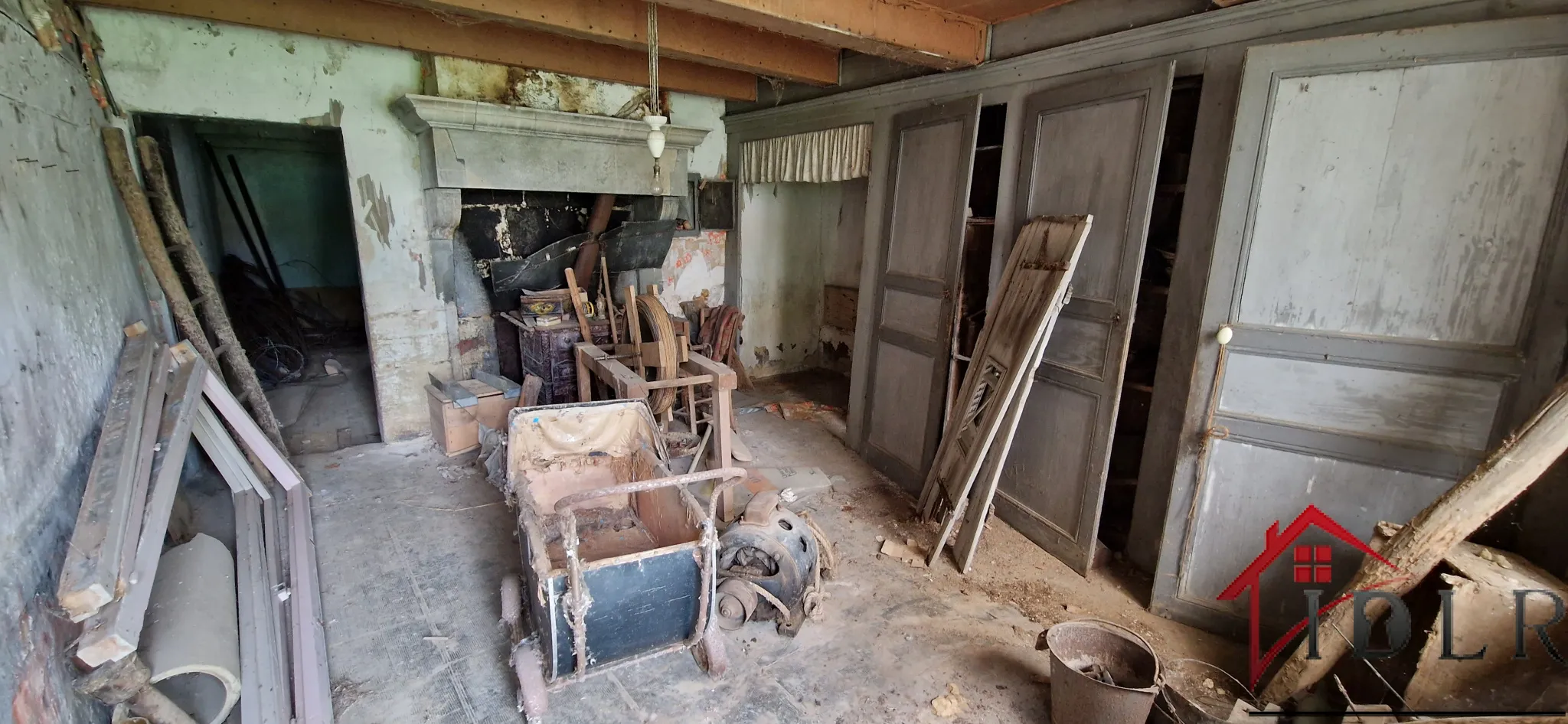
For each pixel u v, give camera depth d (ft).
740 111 16.84
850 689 7.38
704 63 12.07
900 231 12.39
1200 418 8.15
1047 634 6.95
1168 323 8.94
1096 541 9.80
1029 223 10.16
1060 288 8.57
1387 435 7.07
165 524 5.88
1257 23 7.63
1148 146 8.22
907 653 7.98
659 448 9.18
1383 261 6.85
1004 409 9.08
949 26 10.18
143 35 10.31
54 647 4.61
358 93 12.17
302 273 22.62
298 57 11.52
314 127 12.10
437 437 13.73
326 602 8.63
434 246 13.55
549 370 14.12
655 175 14.01
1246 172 7.47
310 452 13.44
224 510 10.30
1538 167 5.98
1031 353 8.71
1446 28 6.18
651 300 13.21
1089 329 9.34
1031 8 9.78
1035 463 10.53
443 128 12.27
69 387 5.83
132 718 5.18
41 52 7.18
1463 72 6.19
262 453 10.05
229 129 17.87
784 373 20.53
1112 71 9.07
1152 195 8.25
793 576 8.27
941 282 11.33
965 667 7.78
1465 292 6.49
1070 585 9.48
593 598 6.42
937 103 11.19
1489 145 6.16
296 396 16.71
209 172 19.53
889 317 12.92
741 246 18.51
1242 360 7.80
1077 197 9.38
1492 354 6.41
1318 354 7.31
